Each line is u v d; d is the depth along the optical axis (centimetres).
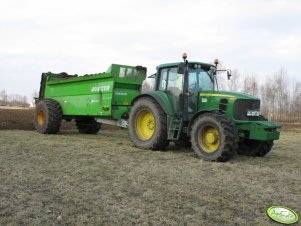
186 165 660
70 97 1099
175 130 798
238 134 746
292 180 574
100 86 980
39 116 1155
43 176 544
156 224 370
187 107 797
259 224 379
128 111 968
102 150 798
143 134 859
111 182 521
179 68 775
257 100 781
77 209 406
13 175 545
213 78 861
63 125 1480
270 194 489
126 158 709
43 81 1245
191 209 419
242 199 462
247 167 667
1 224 357
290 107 3198
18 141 897
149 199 449
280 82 3186
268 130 725
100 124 1232
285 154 870
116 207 415
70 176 550
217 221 387
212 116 711
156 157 732
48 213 392
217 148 703
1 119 1521
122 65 950
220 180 554
